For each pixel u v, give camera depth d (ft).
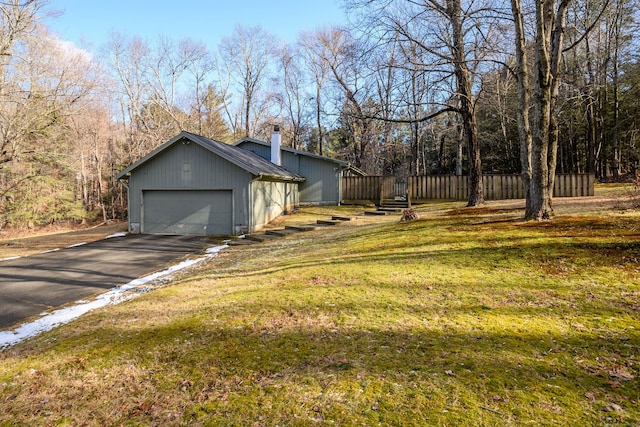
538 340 10.40
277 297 16.67
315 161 67.05
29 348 14.03
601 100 77.82
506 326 11.51
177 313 16.17
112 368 11.30
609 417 7.04
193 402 9.09
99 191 92.27
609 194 47.09
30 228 72.59
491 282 15.88
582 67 73.77
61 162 68.59
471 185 44.04
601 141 80.38
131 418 8.73
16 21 50.47
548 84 24.86
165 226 51.06
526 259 18.15
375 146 103.65
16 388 10.71
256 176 47.37
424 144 107.86
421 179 61.57
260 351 11.43
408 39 37.17
